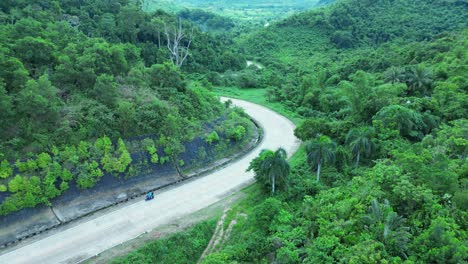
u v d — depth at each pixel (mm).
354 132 42594
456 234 24469
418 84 57750
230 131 49375
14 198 30750
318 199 34500
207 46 98938
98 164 36156
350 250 25000
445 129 41406
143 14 79750
